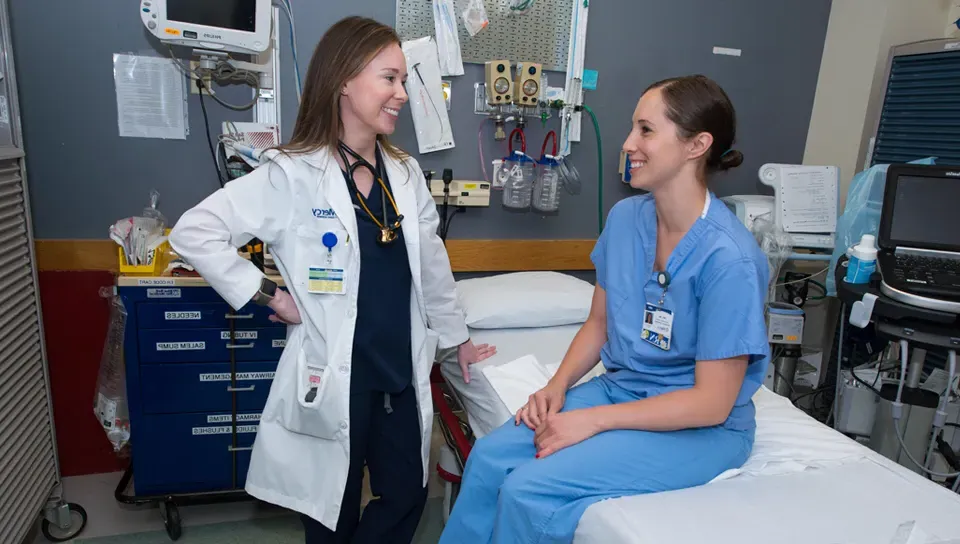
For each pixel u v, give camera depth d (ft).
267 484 5.24
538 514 4.00
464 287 8.29
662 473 4.25
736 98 9.91
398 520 5.33
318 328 4.96
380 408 5.24
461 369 6.31
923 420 6.78
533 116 8.81
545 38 8.62
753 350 4.09
